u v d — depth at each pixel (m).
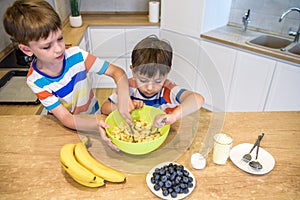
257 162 0.84
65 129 1.01
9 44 2.12
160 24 2.68
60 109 1.01
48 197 0.74
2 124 1.03
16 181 0.78
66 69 1.05
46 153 0.89
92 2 3.06
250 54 2.18
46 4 0.94
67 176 0.80
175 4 2.44
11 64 1.79
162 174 0.78
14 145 0.93
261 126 1.04
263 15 2.50
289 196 0.75
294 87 2.04
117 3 3.08
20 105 1.31
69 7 3.10
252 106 2.37
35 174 0.81
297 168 0.85
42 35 0.88
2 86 1.48
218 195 0.75
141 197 0.74
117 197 0.74
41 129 1.01
